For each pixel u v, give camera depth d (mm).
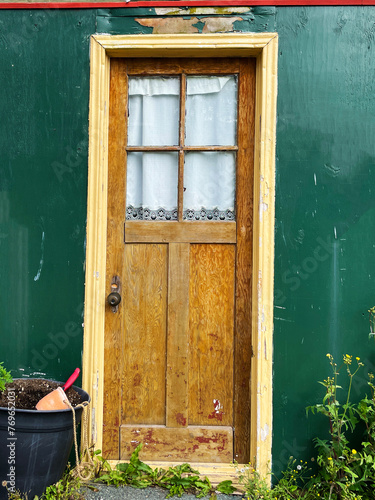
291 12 2480
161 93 2643
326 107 2480
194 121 2637
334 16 2475
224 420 2562
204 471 2490
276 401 2469
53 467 2145
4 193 2562
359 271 2471
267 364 2455
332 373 2459
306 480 2432
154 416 2584
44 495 2150
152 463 2535
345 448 2312
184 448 2555
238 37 2477
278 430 2463
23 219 2561
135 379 2590
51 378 2527
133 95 2654
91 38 2535
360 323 2469
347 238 2479
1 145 2570
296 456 2453
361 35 2473
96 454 2475
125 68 2623
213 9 2494
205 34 2484
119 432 2576
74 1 2541
